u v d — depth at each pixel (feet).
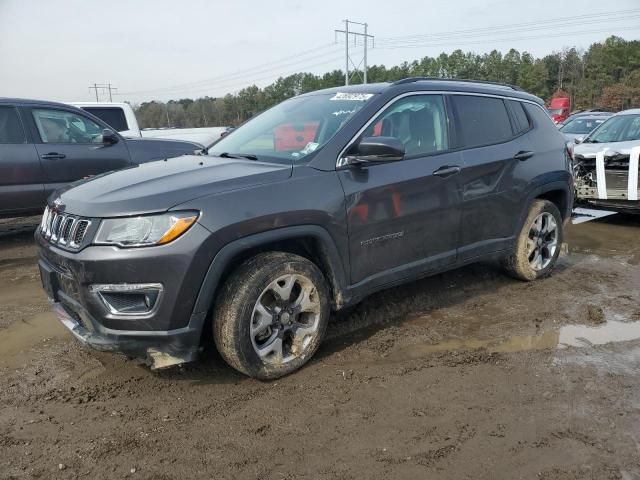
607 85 254.47
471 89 14.89
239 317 9.99
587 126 46.42
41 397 10.23
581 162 25.75
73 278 9.84
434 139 13.52
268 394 10.27
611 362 11.51
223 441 8.83
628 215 28.19
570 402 9.90
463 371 11.12
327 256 11.20
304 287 10.94
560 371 11.10
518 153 15.37
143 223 9.32
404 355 11.89
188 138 36.24
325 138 11.87
